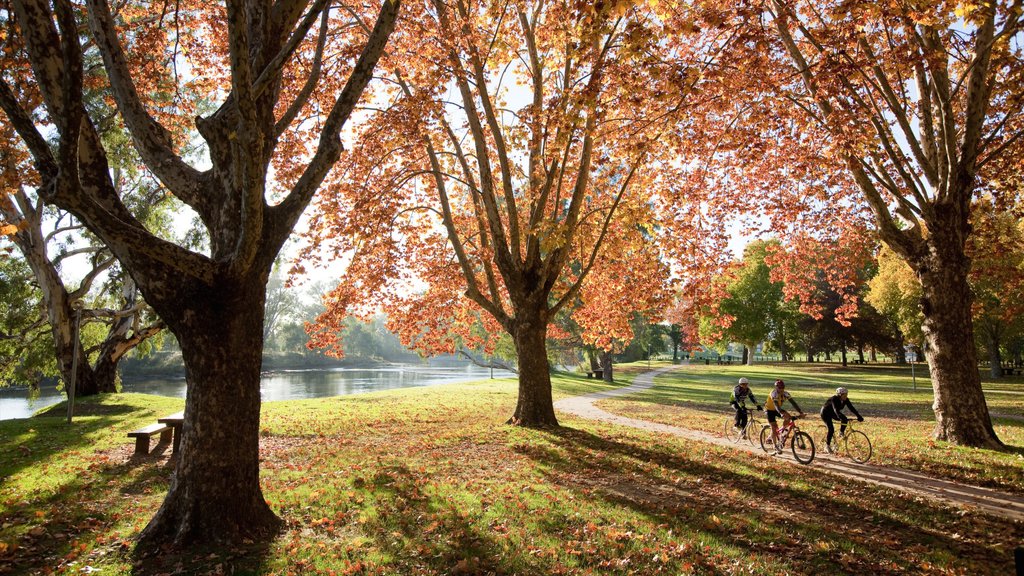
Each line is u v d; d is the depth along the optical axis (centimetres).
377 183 1703
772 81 1117
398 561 571
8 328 2548
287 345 10431
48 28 489
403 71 1492
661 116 1038
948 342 1372
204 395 618
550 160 1602
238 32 470
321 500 782
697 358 10131
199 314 612
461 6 1371
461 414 1923
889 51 1154
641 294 1720
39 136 506
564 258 1603
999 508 852
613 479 986
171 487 626
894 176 1830
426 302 1920
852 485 979
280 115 1279
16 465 981
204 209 675
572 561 584
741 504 837
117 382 2766
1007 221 2445
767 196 2016
